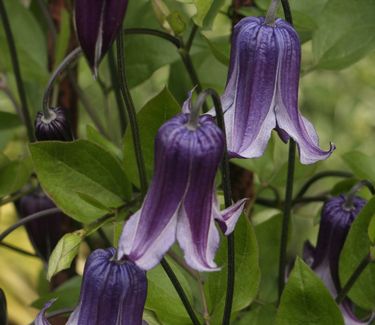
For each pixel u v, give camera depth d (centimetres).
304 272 41
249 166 50
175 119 35
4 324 44
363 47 48
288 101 38
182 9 50
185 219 35
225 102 38
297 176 50
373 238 42
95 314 39
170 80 51
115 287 39
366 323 46
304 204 54
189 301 43
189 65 45
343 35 48
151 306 43
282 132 38
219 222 36
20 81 49
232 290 40
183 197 35
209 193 35
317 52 48
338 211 46
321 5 48
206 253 36
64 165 43
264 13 48
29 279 83
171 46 50
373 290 46
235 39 38
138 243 35
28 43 52
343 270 45
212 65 52
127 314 39
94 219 44
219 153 35
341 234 45
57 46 51
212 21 46
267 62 38
